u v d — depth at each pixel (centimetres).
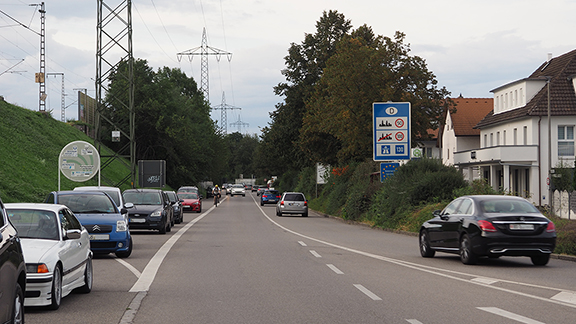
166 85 7950
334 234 2553
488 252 1372
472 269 1332
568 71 4806
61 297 860
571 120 4625
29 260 809
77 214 1555
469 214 1451
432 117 4228
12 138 4341
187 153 8112
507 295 953
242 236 2364
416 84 4066
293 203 4441
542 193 4634
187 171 8044
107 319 771
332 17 5581
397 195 3036
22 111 5231
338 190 4475
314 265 1379
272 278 1159
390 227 2864
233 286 1055
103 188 1970
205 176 9694
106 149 6744
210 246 1897
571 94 4675
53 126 5541
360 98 4034
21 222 912
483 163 5025
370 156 4325
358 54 4022
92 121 7631
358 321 748
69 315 799
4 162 3722
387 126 3584
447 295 953
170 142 7856
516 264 1459
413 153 4262
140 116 7681
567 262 1514
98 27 4531
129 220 2422
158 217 2439
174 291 1002
